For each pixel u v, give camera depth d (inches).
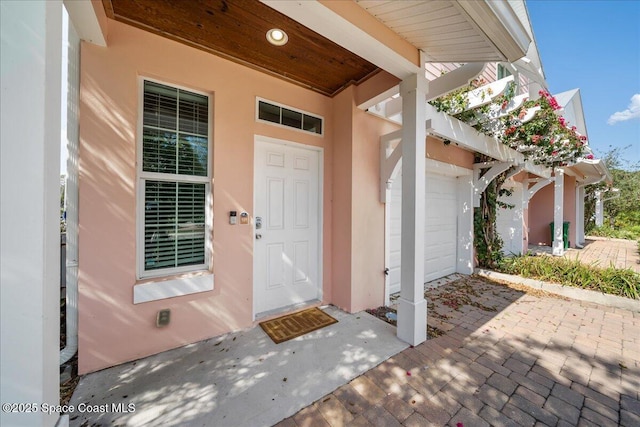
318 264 130.5
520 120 148.1
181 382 72.7
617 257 268.8
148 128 88.0
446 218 192.4
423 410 63.4
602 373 78.4
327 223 130.6
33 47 34.4
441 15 72.3
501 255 203.0
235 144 101.4
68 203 80.2
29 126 34.3
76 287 81.9
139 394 68.2
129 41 81.3
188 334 92.3
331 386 71.6
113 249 79.9
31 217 34.4
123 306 81.4
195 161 96.7
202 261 99.0
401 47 84.5
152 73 85.1
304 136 121.9
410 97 93.9
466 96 131.1
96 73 77.0
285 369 78.7
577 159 226.4
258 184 112.4
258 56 99.7
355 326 107.0
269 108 112.3
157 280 87.0
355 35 72.6
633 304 127.8
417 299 93.9
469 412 63.0
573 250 316.2
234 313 101.9
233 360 83.0
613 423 60.2
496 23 72.8
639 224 492.1
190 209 96.3
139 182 86.3
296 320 111.4
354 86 119.7
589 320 116.3
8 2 33.8
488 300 141.8
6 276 33.7
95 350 77.5
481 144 160.2
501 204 215.5
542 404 65.8
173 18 80.1
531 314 123.0
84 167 76.1
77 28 69.9
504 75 239.0
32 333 34.4
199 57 93.6
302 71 110.4
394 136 126.6
